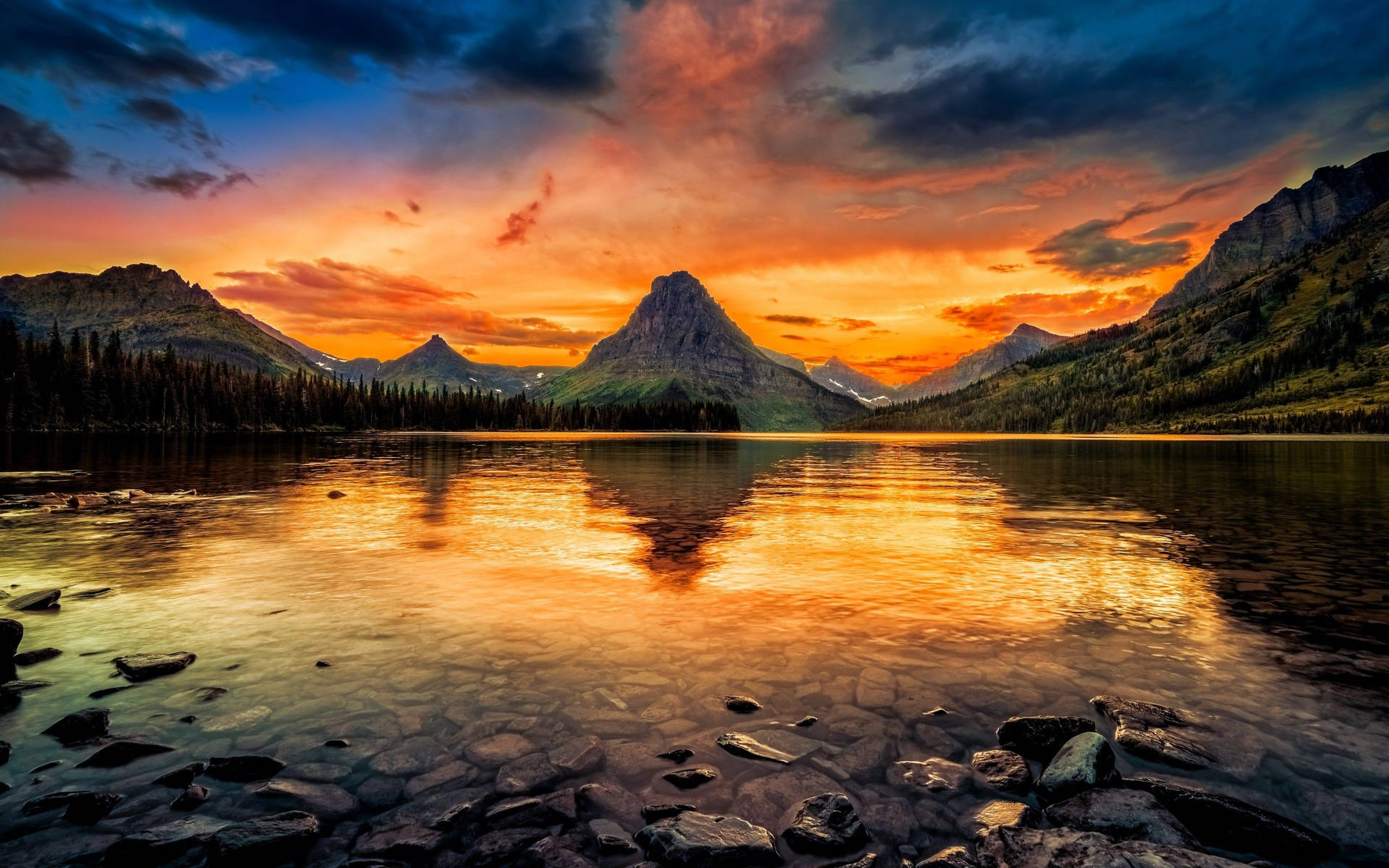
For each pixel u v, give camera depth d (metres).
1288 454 88.25
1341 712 8.78
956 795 6.89
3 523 24.62
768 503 32.62
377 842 5.94
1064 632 12.21
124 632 11.96
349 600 14.25
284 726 8.28
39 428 135.25
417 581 16.06
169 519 25.67
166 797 6.66
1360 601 14.37
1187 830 6.12
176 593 14.79
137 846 5.68
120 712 8.59
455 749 7.73
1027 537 22.75
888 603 14.16
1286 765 7.46
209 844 5.76
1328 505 31.78
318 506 30.05
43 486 38.53
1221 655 10.98
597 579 16.28
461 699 9.14
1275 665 10.51
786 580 16.28
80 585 15.47
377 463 63.22
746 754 7.62
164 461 61.25
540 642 11.52
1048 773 7.19
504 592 14.98
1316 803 6.72
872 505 32.00
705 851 5.67
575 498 34.84
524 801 6.57
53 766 7.20
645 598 14.54
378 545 20.81
